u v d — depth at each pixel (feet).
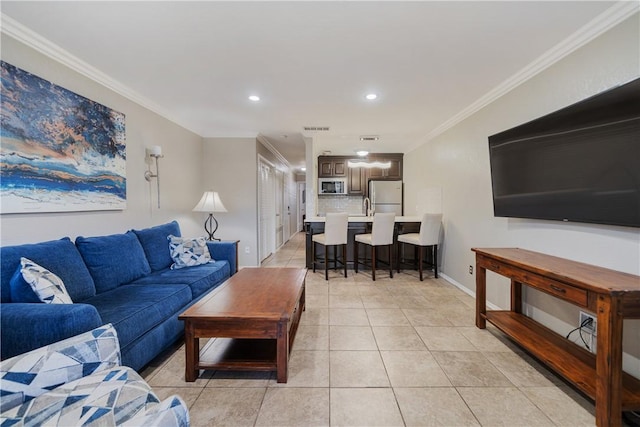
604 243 5.77
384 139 16.38
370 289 12.00
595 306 4.54
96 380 3.54
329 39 6.48
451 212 12.76
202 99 10.23
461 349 7.11
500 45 6.68
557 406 5.11
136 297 6.70
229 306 6.21
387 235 13.50
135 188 9.98
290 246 24.85
